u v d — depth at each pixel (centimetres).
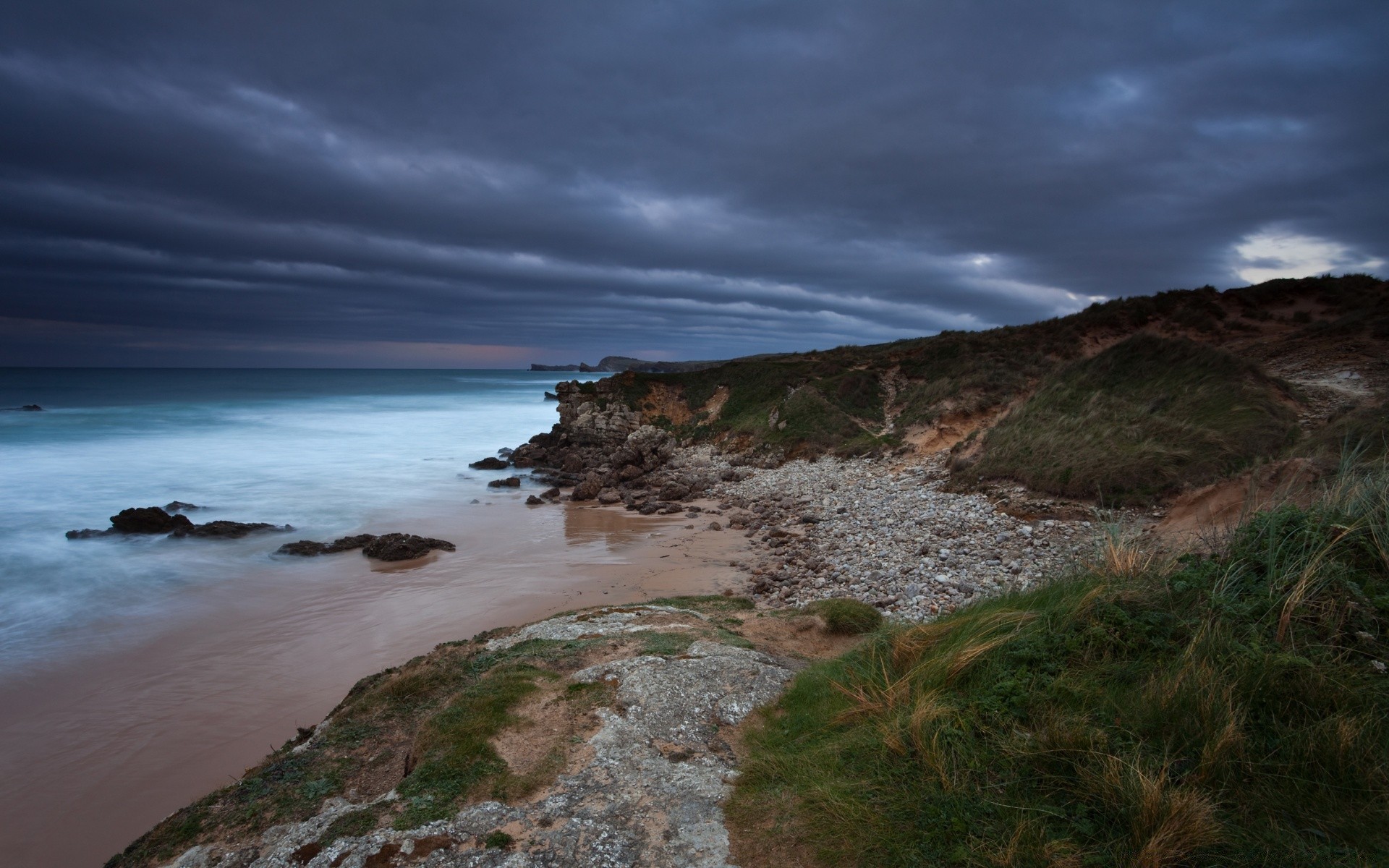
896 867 372
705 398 4244
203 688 1048
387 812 455
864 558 1560
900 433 2816
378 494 2680
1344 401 1625
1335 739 366
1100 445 1648
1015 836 360
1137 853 334
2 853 701
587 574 1627
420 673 720
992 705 471
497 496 2694
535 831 433
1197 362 1844
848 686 600
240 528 2025
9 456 3128
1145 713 426
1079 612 545
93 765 851
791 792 460
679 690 634
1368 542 500
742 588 1496
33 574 1616
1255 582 516
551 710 609
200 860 441
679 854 409
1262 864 317
